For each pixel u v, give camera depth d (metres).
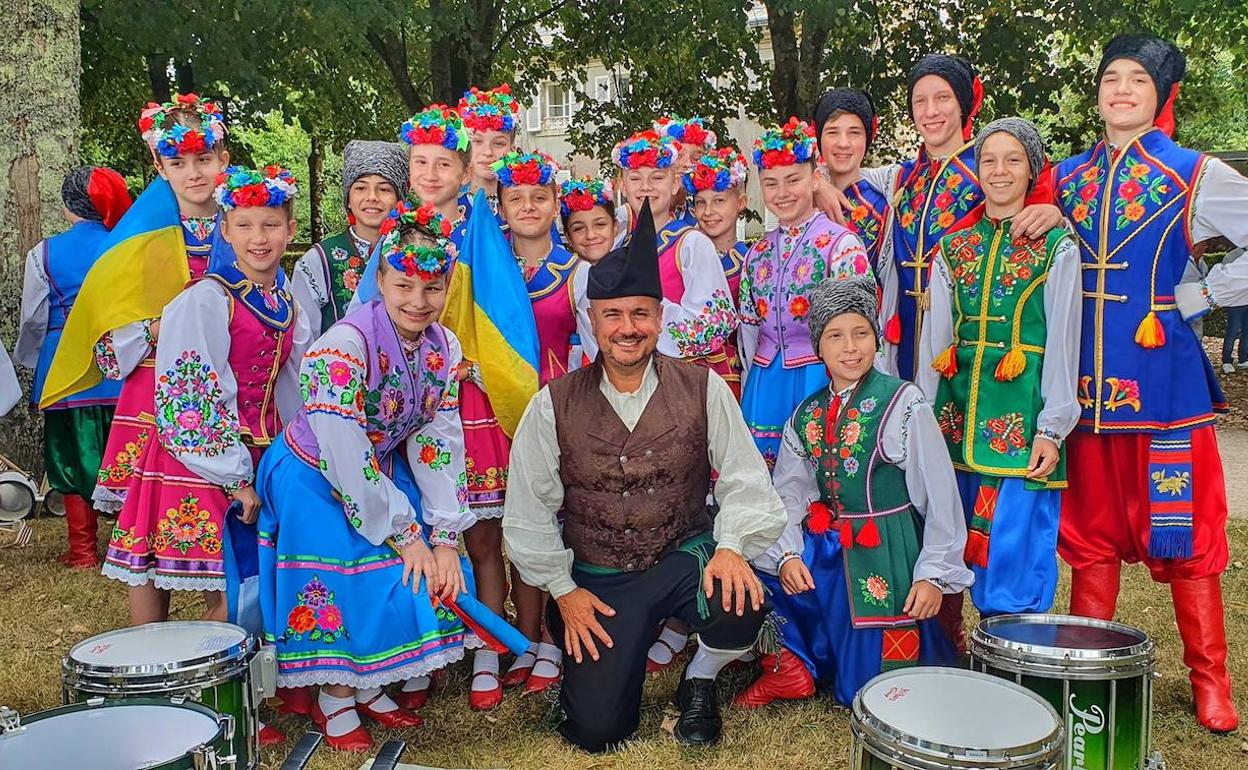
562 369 3.61
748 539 2.98
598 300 2.88
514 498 3.04
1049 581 3.12
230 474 3.02
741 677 3.53
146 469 3.10
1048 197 3.19
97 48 10.20
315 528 2.93
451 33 11.02
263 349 3.16
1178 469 3.09
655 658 3.57
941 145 3.59
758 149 3.54
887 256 3.74
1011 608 3.11
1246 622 3.98
